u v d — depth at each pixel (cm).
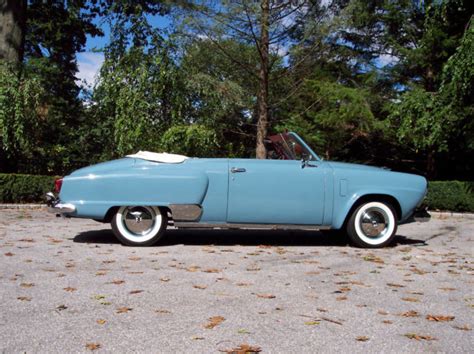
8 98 1279
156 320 344
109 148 1508
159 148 1303
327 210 657
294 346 302
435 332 332
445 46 1538
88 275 470
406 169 1939
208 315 356
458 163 1791
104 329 324
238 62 1376
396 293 429
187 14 1239
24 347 293
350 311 374
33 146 1406
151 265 523
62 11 2153
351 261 570
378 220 674
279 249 645
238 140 1739
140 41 1402
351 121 1622
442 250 673
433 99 1340
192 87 1367
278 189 650
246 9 1206
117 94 1364
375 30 1773
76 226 852
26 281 443
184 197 638
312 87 1580
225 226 654
